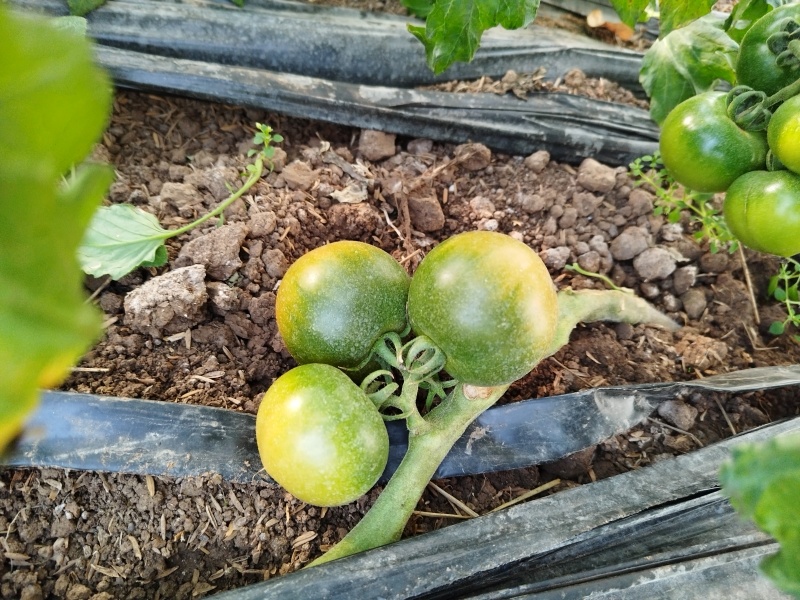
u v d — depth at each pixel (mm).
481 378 247
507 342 234
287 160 402
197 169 384
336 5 464
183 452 281
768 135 298
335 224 381
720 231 396
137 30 387
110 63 370
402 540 256
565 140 433
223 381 313
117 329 313
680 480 281
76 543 270
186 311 313
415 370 253
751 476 155
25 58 61
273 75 399
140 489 277
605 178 414
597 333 364
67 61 63
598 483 279
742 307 391
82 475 275
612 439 322
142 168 376
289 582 240
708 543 253
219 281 338
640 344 365
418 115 414
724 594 241
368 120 412
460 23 350
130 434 279
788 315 388
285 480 244
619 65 474
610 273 401
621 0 351
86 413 277
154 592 268
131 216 328
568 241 402
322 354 265
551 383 337
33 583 259
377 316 263
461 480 310
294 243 369
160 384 303
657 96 421
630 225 413
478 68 446
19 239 66
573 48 464
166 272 331
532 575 251
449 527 260
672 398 331
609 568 249
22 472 273
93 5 380
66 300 67
